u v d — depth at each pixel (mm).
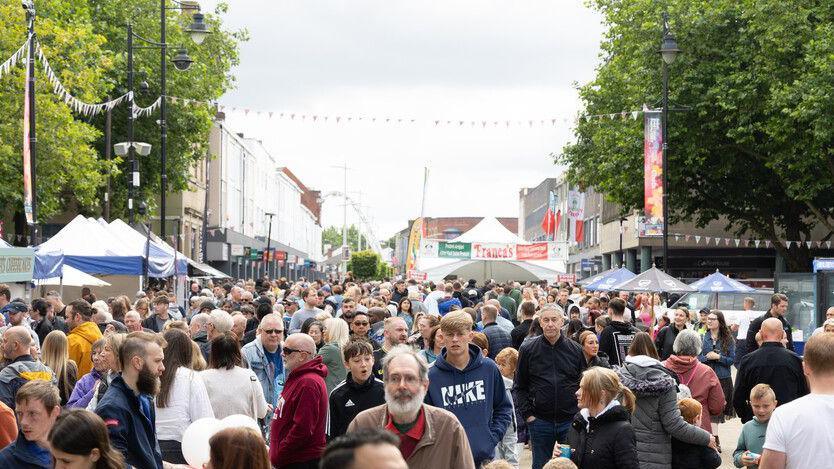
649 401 9156
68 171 31438
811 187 35000
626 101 39844
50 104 29062
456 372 7910
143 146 31406
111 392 7012
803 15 33531
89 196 33219
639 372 9172
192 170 59375
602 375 8000
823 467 5922
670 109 32656
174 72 42781
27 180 19578
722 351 15906
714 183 40219
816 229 48344
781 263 47906
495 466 6219
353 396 8750
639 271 62094
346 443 3289
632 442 7949
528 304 16281
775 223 43406
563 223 89812
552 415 10719
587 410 8086
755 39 34750
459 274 44562
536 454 10883
